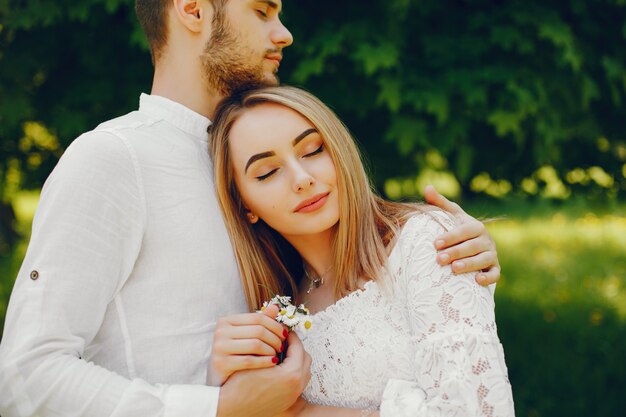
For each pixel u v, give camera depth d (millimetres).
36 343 1551
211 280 1792
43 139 4336
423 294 1669
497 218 1936
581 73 3744
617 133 4270
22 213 11211
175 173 1790
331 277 1921
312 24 3666
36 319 1562
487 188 4570
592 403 4387
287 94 1799
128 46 3811
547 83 3746
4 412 1585
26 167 4473
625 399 4438
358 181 1821
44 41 3846
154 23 1925
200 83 1910
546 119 3732
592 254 8844
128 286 1718
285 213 1787
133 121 1822
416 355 1657
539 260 8477
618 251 9000
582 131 4086
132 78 3865
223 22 1855
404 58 3660
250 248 1901
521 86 3600
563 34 3564
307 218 1781
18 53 3854
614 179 4527
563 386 4613
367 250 1793
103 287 1644
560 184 4570
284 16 3604
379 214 1850
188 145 1855
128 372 1701
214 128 1865
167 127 1852
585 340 5434
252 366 1612
